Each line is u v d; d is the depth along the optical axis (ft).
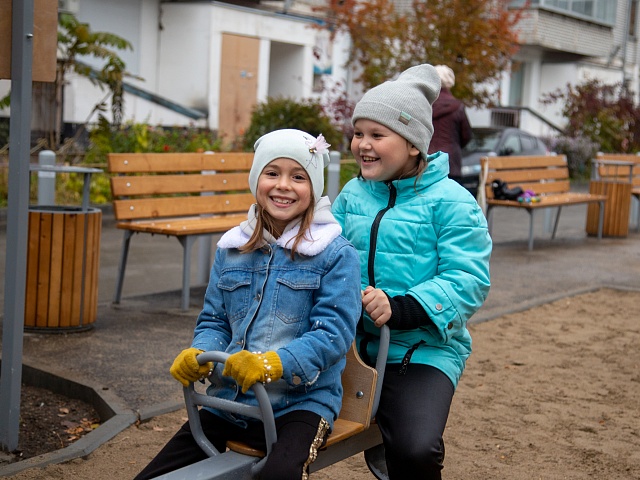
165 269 31.19
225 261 9.66
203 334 9.60
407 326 9.86
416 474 9.42
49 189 23.21
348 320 9.09
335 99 70.79
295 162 9.26
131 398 15.96
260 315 9.28
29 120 13.32
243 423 9.27
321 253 9.28
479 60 52.60
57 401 16.52
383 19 55.42
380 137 10.29
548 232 43.86
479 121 92.68
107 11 73.46
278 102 63.21
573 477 13.84
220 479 8.71
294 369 8.68
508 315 24.93
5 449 13.85
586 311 26.03
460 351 10.62
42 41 13.83
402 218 10.40
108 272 30.12
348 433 9.43
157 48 78.18
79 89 65.41
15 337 13.65
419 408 9.71
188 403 9.19
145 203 23.90
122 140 53.31
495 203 37.68
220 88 77.97
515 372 19.40
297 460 8.63
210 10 75.82
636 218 48.67
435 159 10.61
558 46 106.42
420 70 10.73
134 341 19.84
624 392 18.30
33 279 19.85
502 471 13.94
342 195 11.12
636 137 88.74
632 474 14.06
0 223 39.70
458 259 10.12
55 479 12.79
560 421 16.37
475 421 16.16
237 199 26.81
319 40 86.79
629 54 126.62
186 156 25.03
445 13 52.29
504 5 56.34
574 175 83.25
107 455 13.83
